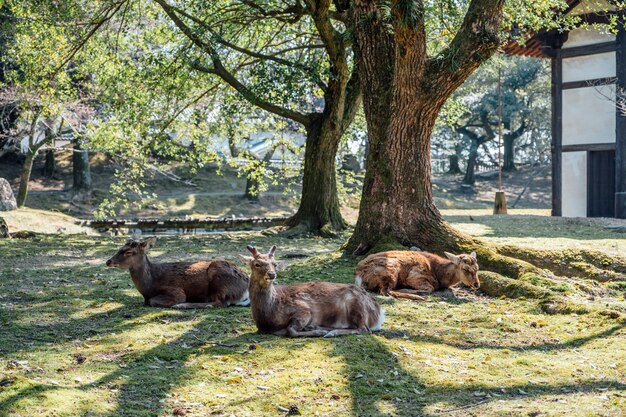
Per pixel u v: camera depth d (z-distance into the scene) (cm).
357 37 1263
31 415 512
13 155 4409
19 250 1539
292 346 706
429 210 1252
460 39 1184
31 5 1905
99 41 2102
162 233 2448
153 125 2219
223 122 2292
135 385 598
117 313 874
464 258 1023
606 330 803
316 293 776
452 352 717
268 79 1895
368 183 1278
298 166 2388
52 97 2206
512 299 990
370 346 712
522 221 2125
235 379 610
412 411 547
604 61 2325
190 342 732
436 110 1236
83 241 1772
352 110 1978
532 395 581
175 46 1998
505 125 5656
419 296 989
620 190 2247
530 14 1867
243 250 1602
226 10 1862
